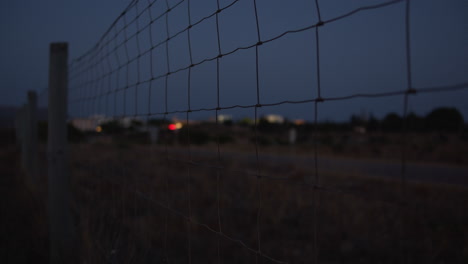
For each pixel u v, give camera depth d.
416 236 3.73
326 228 4.42
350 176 8.85
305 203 5.49
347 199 5.46
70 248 3.08
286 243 4.09
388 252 3.59
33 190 5.59
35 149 7.19
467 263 3.20
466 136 19.30
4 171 9.63
